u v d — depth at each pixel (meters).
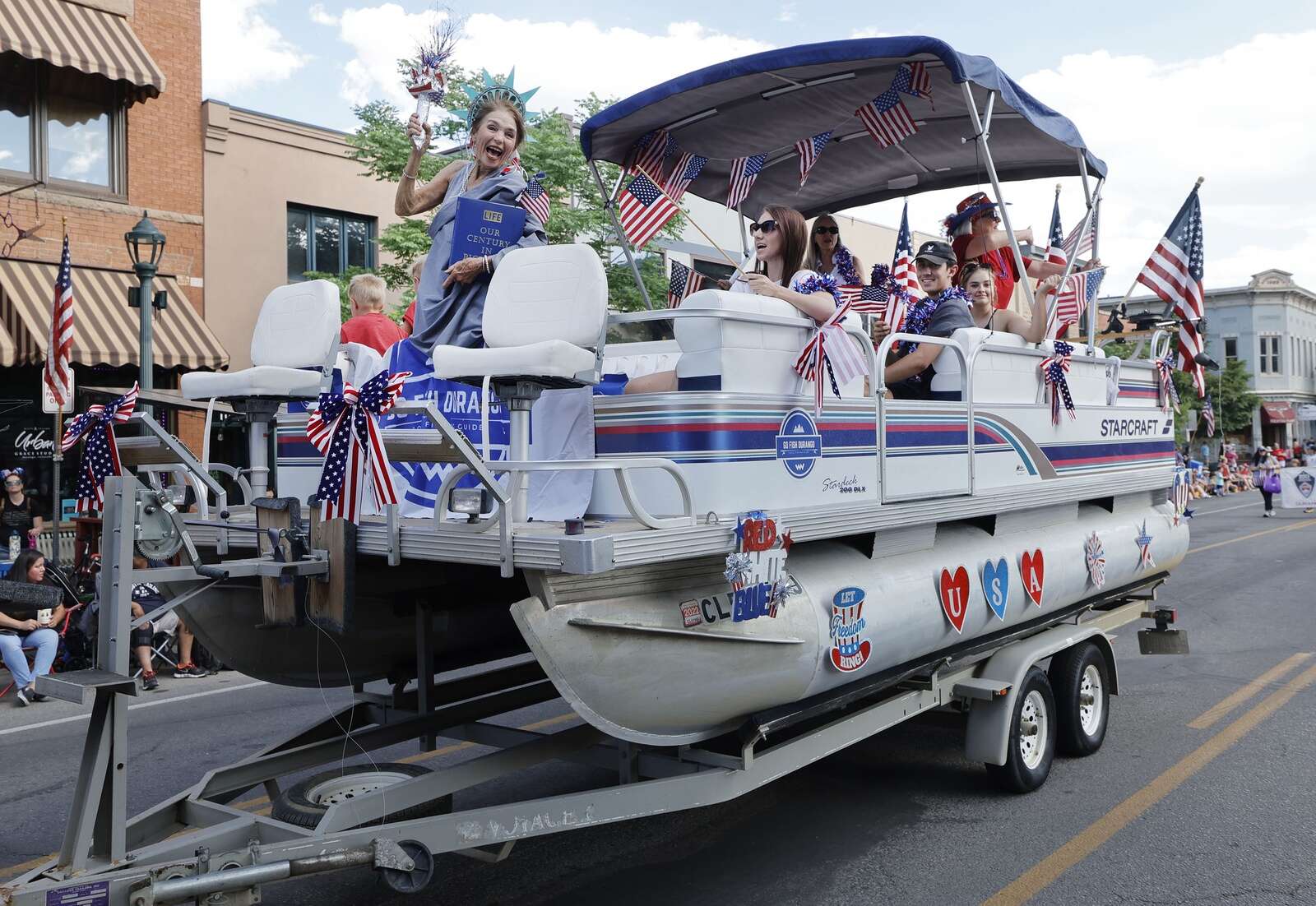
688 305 3.98
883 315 5.66
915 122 6.89
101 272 13.59
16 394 12.59
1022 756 5.57
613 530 3.42
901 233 7.72
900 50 5.24
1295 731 6.81
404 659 5.31
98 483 3.97
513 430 3.65
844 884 4.49
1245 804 5.44
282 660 5.00
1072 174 7.61
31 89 13.09
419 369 4.75
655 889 4.49
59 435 9.32
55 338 8.53
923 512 4.84
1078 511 6.89
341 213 16.92
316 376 4.52
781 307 4.20
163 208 14.47
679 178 7.16
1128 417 7.24
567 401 4.08
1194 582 13.80
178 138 14.64
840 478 4.36
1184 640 7.42
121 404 4.00
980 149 7.32
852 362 4.30
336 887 4.59
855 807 5.46
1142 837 4.99
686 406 3.76
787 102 6.43
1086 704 6.39
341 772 4.20
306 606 3.76
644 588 3.57
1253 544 18.44
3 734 7.39
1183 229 7.53
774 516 3.85
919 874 4.58
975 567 5.22
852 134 7.13
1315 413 59.44
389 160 14.80
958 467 5.21
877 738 6.74
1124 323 8.42
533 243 5.02
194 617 4.89
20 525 11.01
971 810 5.39
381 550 3.71
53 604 3.54
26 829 5.37
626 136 6.71
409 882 3.21
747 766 3.93
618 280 14.20
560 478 4.09
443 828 3.28
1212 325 60.56
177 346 13.24
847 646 4.22
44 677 2.94
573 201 15.22
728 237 16.61
